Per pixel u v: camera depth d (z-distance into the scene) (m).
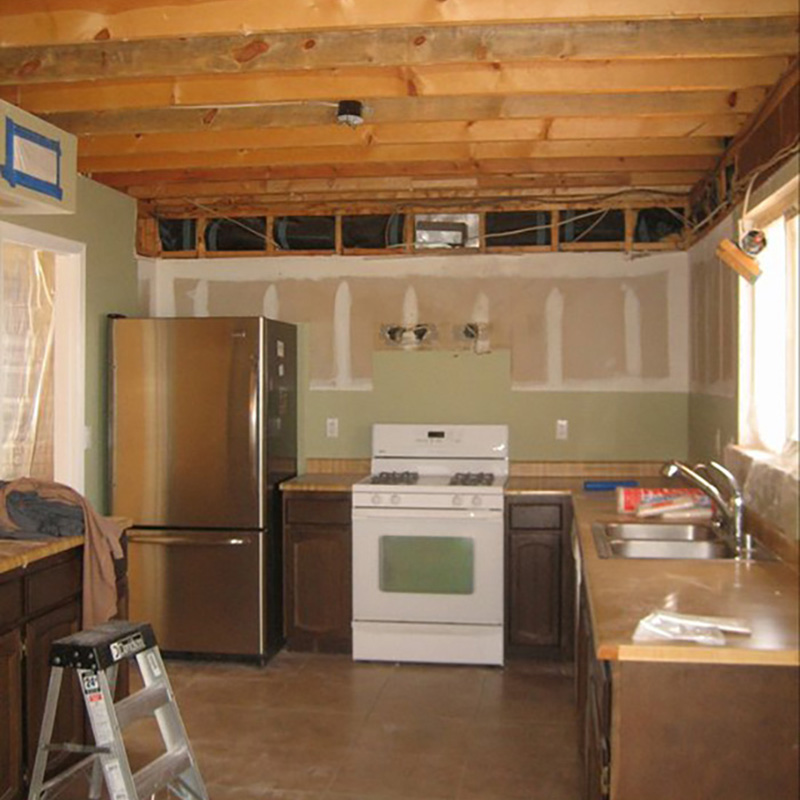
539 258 5.19
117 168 4.36
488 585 4.60
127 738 3.74
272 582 4.78
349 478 5.07
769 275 3.24
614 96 3.50
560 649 4.64
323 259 5.35
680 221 5.03
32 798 2.73
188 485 4.67
